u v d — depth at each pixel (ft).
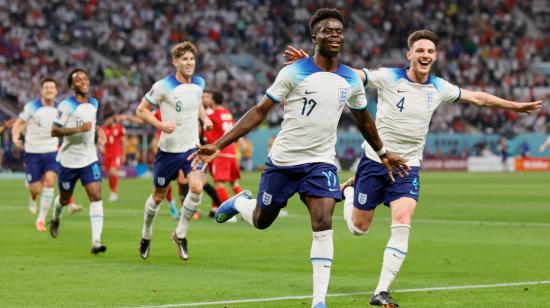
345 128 270.67
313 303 42.16
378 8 321.32
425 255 65.26
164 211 110.83
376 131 45.24
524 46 326.44
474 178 217.15
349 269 58.44
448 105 290.15
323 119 43.01
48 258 64.34
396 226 46.57
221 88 276.41
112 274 55.93
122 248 70.90
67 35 273.33
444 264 60.39
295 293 48.39
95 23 279.49
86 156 70.28
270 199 44.80
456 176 231.91
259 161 260.83
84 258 64.39
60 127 70.69
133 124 234.99
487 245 71.92
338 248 69.62
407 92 48.93
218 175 97.14
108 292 48.75
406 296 47.44
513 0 339.16
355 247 70.18
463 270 57.57
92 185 69.21
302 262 62.03
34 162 99.14
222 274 55.98
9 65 255.29
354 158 268.82
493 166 281.33
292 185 44.21
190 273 56.44
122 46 277.44
